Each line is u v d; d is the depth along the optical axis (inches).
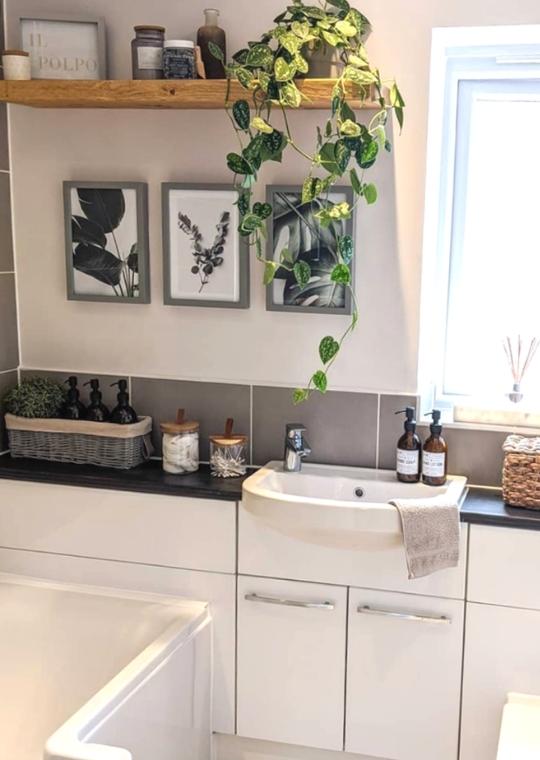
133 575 108.2
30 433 114.1
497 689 98.0
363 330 107.5
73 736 79.8
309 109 104.0
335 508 92.6
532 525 93.9
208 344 112.9
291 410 110.9
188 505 104.7
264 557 103.2
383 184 103.9
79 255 114.3
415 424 103.7
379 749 102.7
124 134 111.3
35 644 105.6
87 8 109.7
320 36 94.0
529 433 105.3
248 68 95.7
